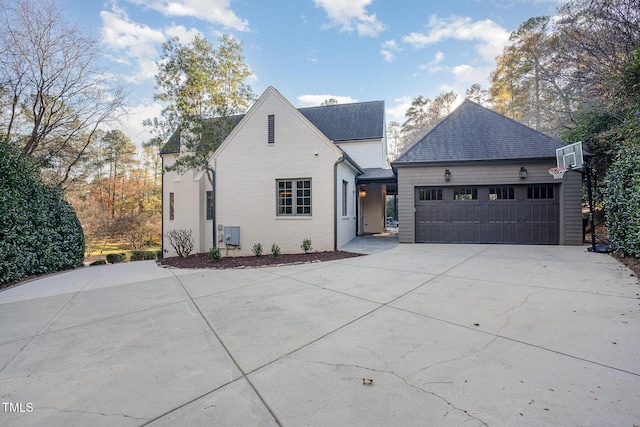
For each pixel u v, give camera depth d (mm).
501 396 2217
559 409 2057
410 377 2514
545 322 3637
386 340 3264
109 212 26312
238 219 11734
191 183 14422
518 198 11188
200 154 12898
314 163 11086
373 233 17734
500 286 5352
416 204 12070
